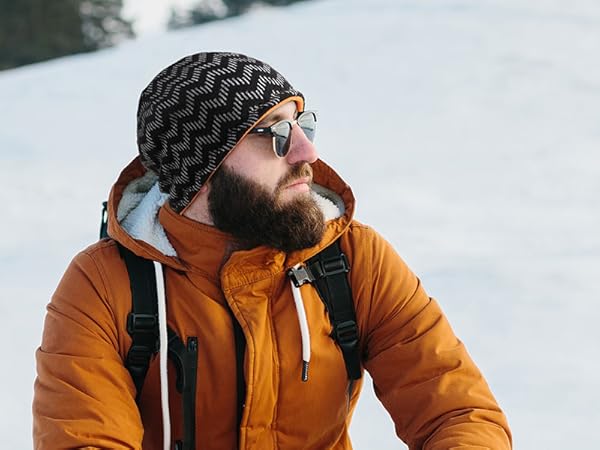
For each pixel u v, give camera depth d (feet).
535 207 25.77
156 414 6.64
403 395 6.73
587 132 35.01
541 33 52.03
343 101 42.96
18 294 18.01
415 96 42.57
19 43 114.93
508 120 37.40
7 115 43.91
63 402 6.28
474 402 6.53
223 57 6.62
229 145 6.44
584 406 12.39
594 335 15.06
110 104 45.75
